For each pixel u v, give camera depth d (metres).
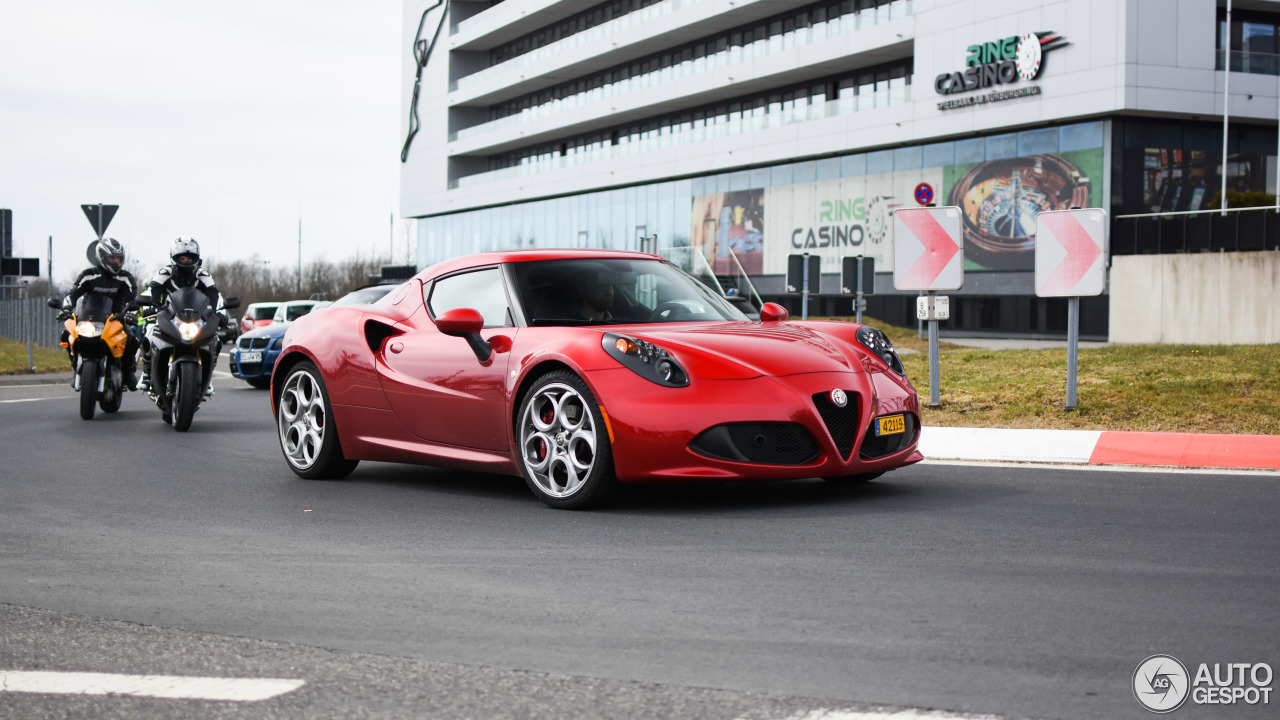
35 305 34.38
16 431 10.22
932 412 9.44
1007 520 5.10
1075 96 32.03
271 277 82.06
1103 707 2.68
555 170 54.84
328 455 6.82
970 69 34.72
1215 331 18.81
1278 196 28.20
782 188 42.72
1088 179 32.31
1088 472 6.67
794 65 41.34
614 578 4.07
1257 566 4.15
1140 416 8.53
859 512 5.32
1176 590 3.79
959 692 2.79
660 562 4.31
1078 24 31.89
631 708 2.72
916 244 9.62
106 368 11.56
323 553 4.62
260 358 16.14
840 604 3.65
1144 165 31.98
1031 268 33.94
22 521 5.50
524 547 4.65
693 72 46.47
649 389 5.26
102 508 5.88
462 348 6.10
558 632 3.39
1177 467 6.88
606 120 52.22
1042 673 2.93
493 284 6.29
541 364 5.65
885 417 5.54
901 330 27.73
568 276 6.26
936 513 5.29
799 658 3.09
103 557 4.60
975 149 35.50
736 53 44.28
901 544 4.58
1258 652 3.09
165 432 10.09
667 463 5.20
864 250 39.38
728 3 43.66
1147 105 31.09
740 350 5.46
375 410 6.54
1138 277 20.05
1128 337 20.27
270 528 5.23
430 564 4.37
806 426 5.27
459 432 6.09
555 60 54.00
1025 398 9.52
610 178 51.22
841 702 2.73
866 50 38.44
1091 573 4.05
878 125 38.00
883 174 38.56
